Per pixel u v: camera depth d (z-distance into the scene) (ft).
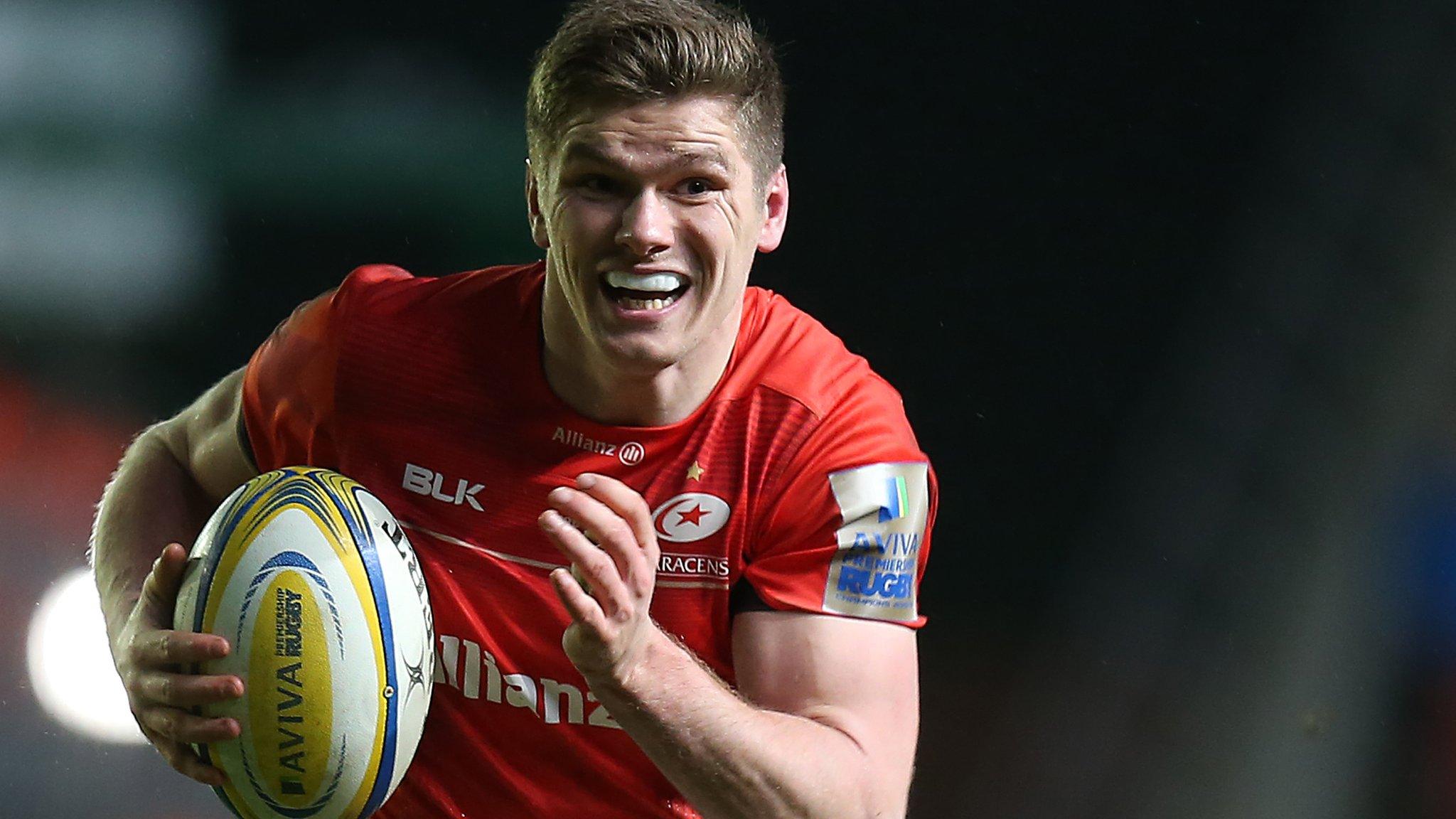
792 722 33.71
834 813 33.22
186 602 33.71
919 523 37.17
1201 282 89.15
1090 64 93.71
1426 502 79.46
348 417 37.29
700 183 32.63
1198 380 86.33
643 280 32.86
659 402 35.58
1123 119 92.68
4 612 69.51
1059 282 89.04
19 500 76.59
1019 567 80.74
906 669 36.22
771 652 35.68
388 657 33.53
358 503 34.65
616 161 32.07
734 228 33.32
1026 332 87.97
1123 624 77.61
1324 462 82.28
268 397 38.65
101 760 65.72
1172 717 73.51
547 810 38.37
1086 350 87.71
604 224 32.58
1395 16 93.76
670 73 31.83
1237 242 89.81
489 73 95.71
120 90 94.63
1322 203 90.38
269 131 94.68
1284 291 88.12
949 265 89.61
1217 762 72.64
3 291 88.43
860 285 89.35
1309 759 71.51
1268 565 78.79
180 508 40.75
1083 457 84.69
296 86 95.45
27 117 93.71
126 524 40.06
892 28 94.27
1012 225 90.38
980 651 76.79
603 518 29.68
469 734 37.83
